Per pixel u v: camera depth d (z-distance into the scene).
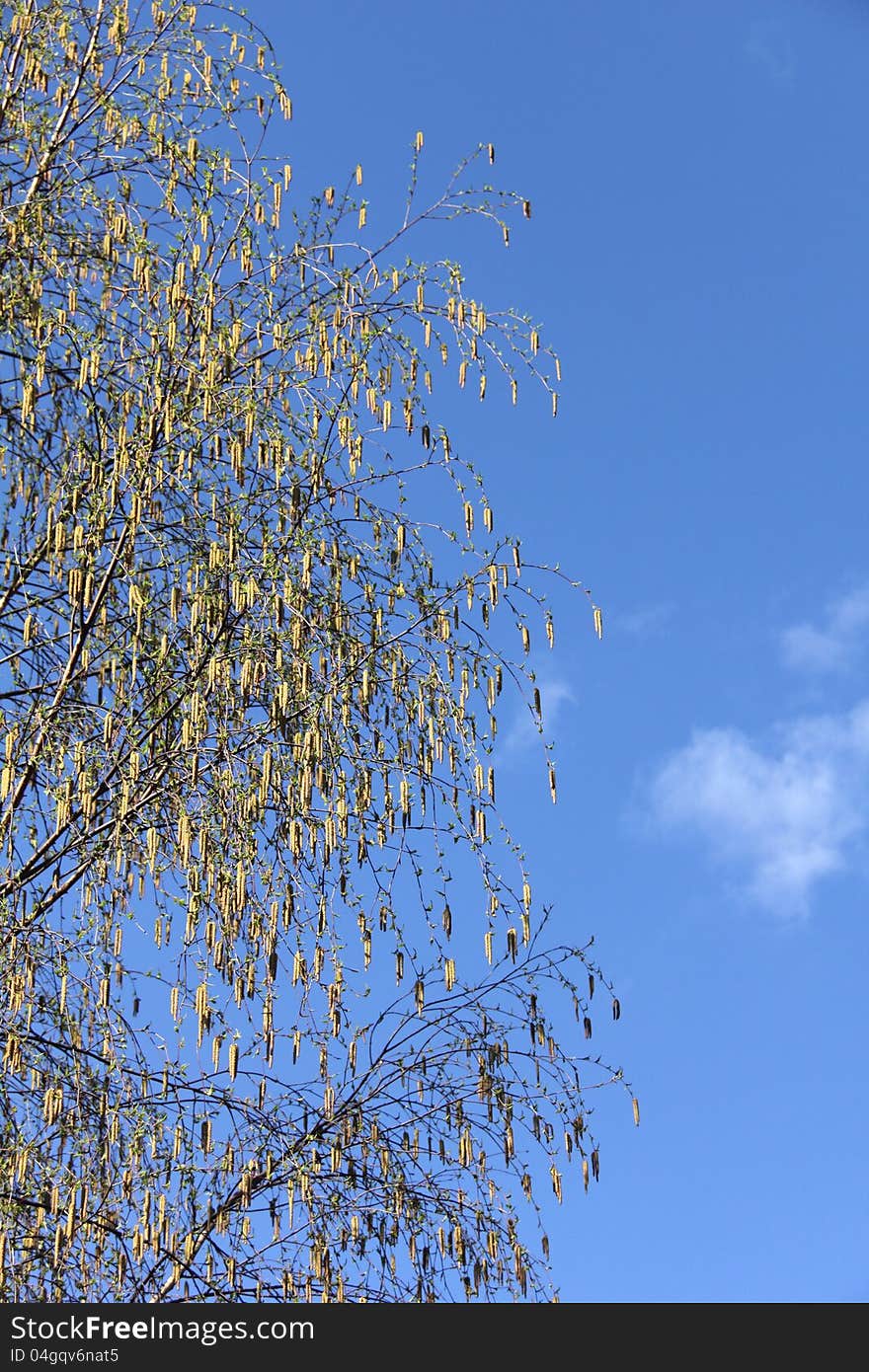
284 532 6.05
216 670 5.60
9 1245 5.06
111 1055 5.39
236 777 5.66
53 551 6.02
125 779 5.49
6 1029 5.32
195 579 5.88
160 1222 5.25
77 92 6.56
